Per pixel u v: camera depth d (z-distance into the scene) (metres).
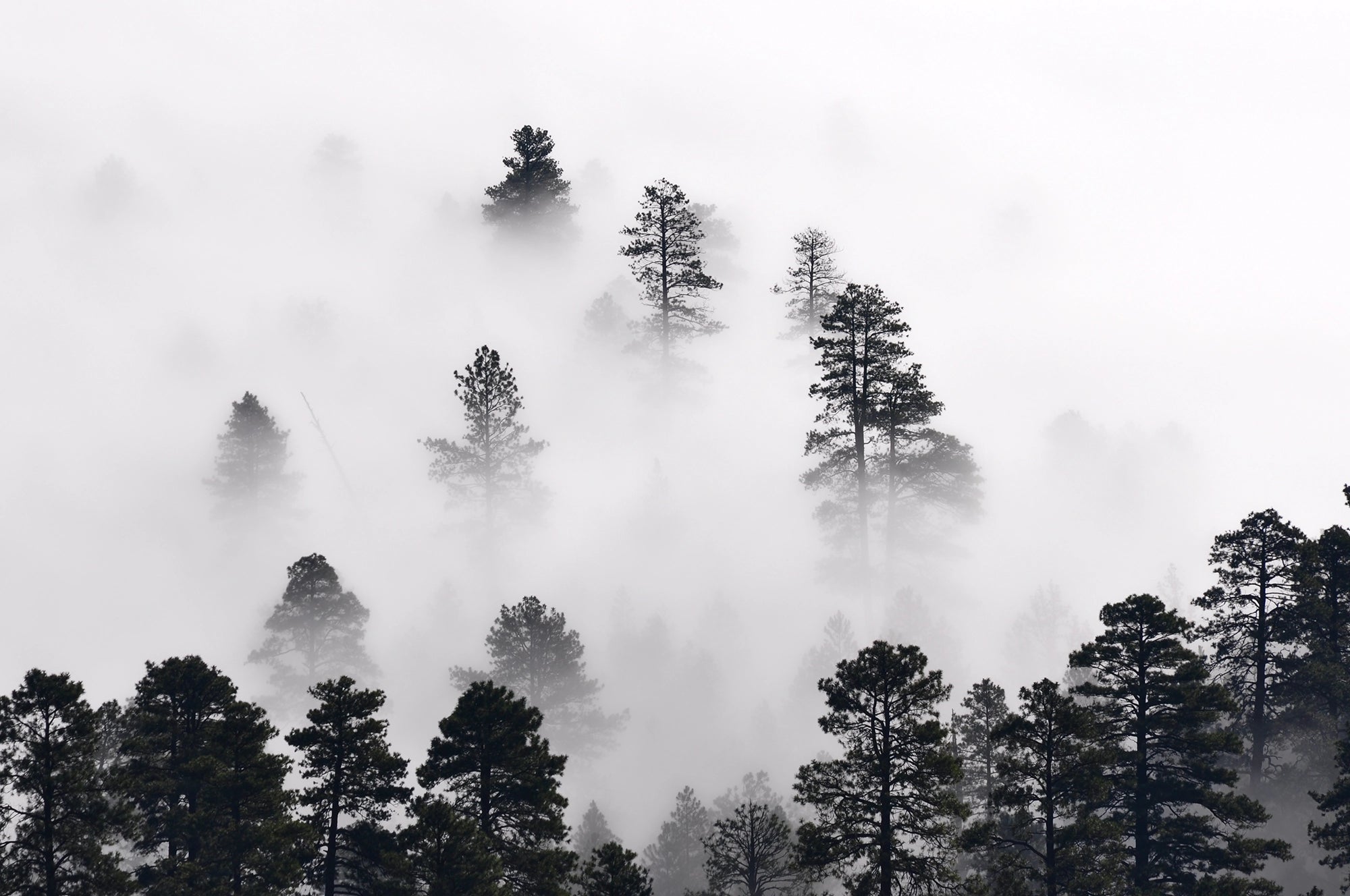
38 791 17.98
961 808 18.53
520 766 20.16
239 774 19.66
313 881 20.00
